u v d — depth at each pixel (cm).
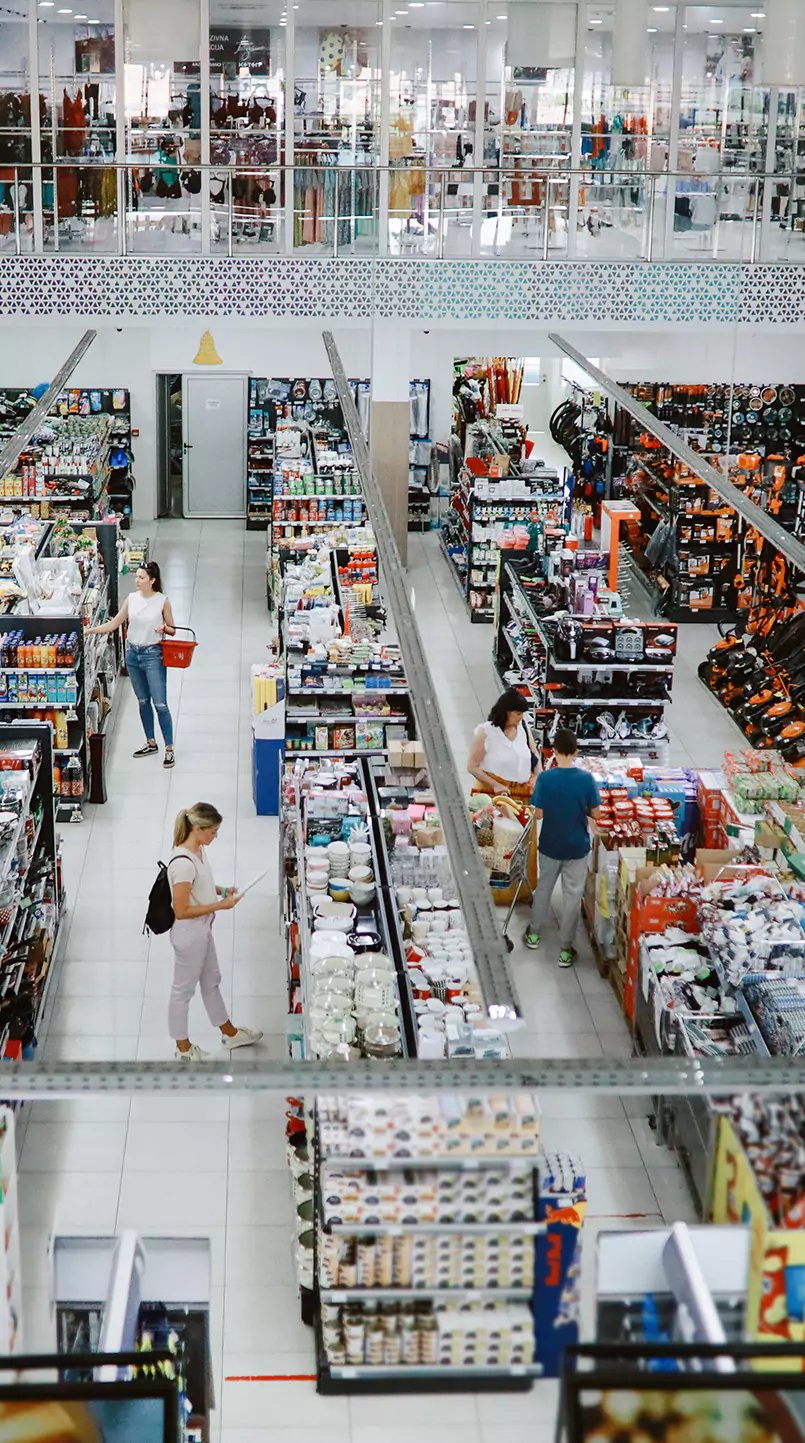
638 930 912
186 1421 488
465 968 795
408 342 1684
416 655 822
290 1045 802
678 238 1742
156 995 965
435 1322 540
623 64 1577
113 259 1638
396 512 1755
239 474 2209
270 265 1647
